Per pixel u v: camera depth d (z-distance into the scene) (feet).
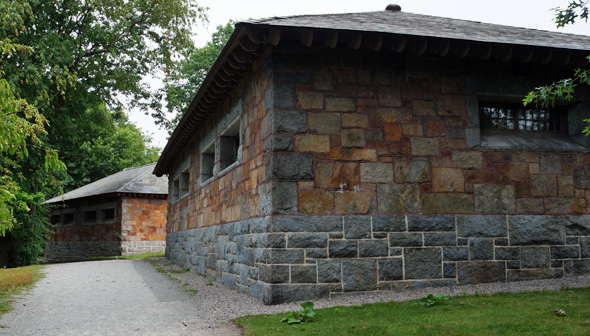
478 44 22.75
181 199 48.60
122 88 65.46
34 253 58.29
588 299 18.15
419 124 23.81
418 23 27.58
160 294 27.02
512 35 26.96
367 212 22.47
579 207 25.43
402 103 23.72
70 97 57.31
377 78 23.58
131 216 72.84
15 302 24.11
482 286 22.56
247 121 26.35
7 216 16.78
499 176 24.50
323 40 22.13
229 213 29.37
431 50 23.22
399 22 26.96
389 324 15.66
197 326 18.17
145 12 62.69
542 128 27.09
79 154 116.67
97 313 21.21
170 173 58.49
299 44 22.81
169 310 21.81
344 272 21.77
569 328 13.92
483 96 25.25
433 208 23.34
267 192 22.04
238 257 26.66
